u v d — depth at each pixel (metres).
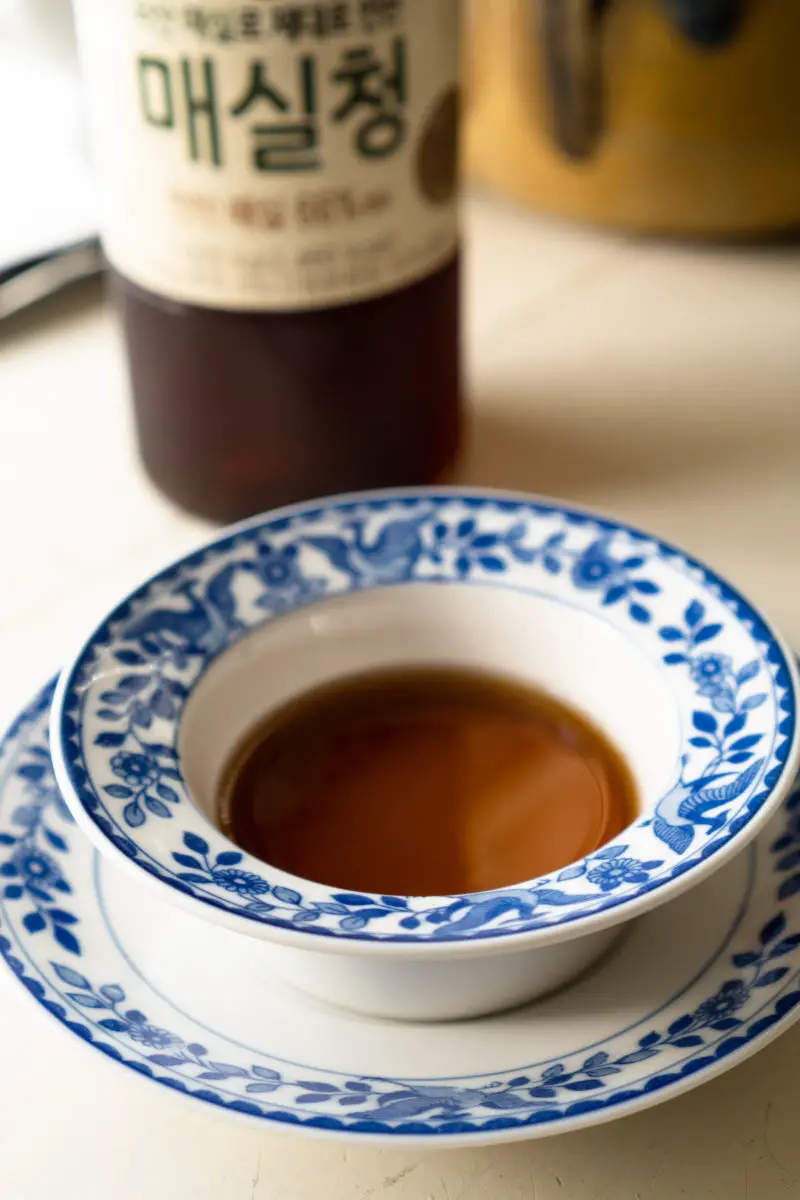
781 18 0.57
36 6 0.66
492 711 0.43
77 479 0.54
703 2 0.57
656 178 0.62
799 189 0.62
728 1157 0.37
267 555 0.42
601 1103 0.35
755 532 0.51
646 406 0.56
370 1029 0.36
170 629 0.41
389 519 0.43
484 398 0.57
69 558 0.51
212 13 0.44
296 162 0.45
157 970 0.37
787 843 0.39
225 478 0.50
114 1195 0.36
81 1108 0.38
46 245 0.62
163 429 0.50
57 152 0.66
